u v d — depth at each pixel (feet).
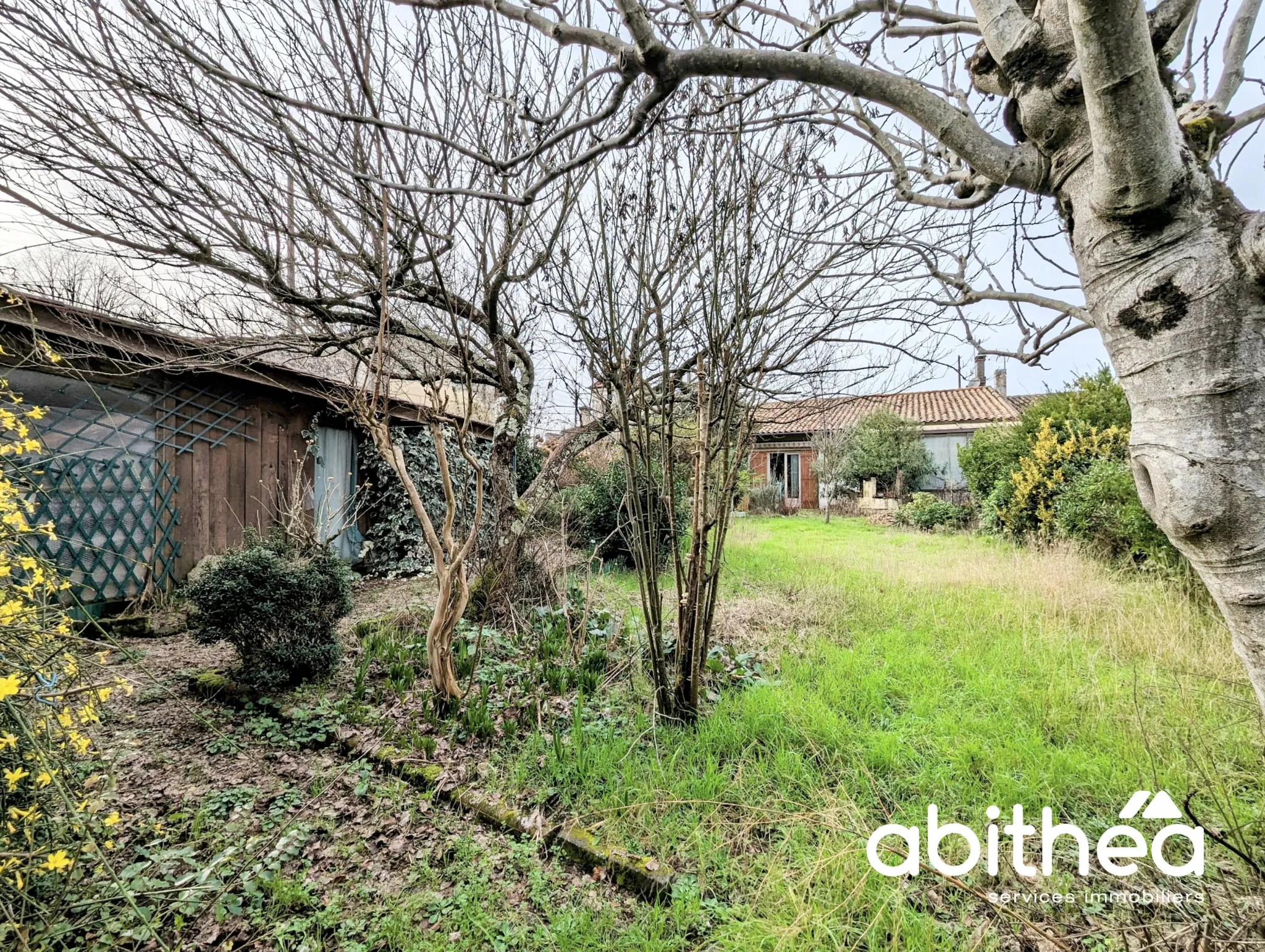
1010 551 23.54
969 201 5.41
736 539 30.12
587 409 12.12
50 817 5.33
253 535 13.71
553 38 4.10
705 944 5.49
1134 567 16.94
